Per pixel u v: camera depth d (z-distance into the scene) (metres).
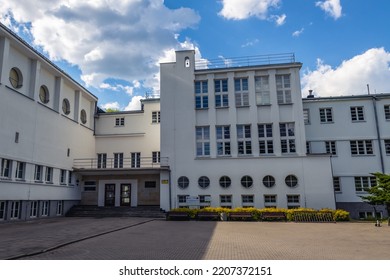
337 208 26.27
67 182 26.75
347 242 12.37
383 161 26.55
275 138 25.75
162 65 28.17
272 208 23.22
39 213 22.95
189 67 27.83
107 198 28.45
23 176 21.25
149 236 13.83
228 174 25.50
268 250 10.53
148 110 31.88
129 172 27.34
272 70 26.89
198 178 25.77
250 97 26.72
